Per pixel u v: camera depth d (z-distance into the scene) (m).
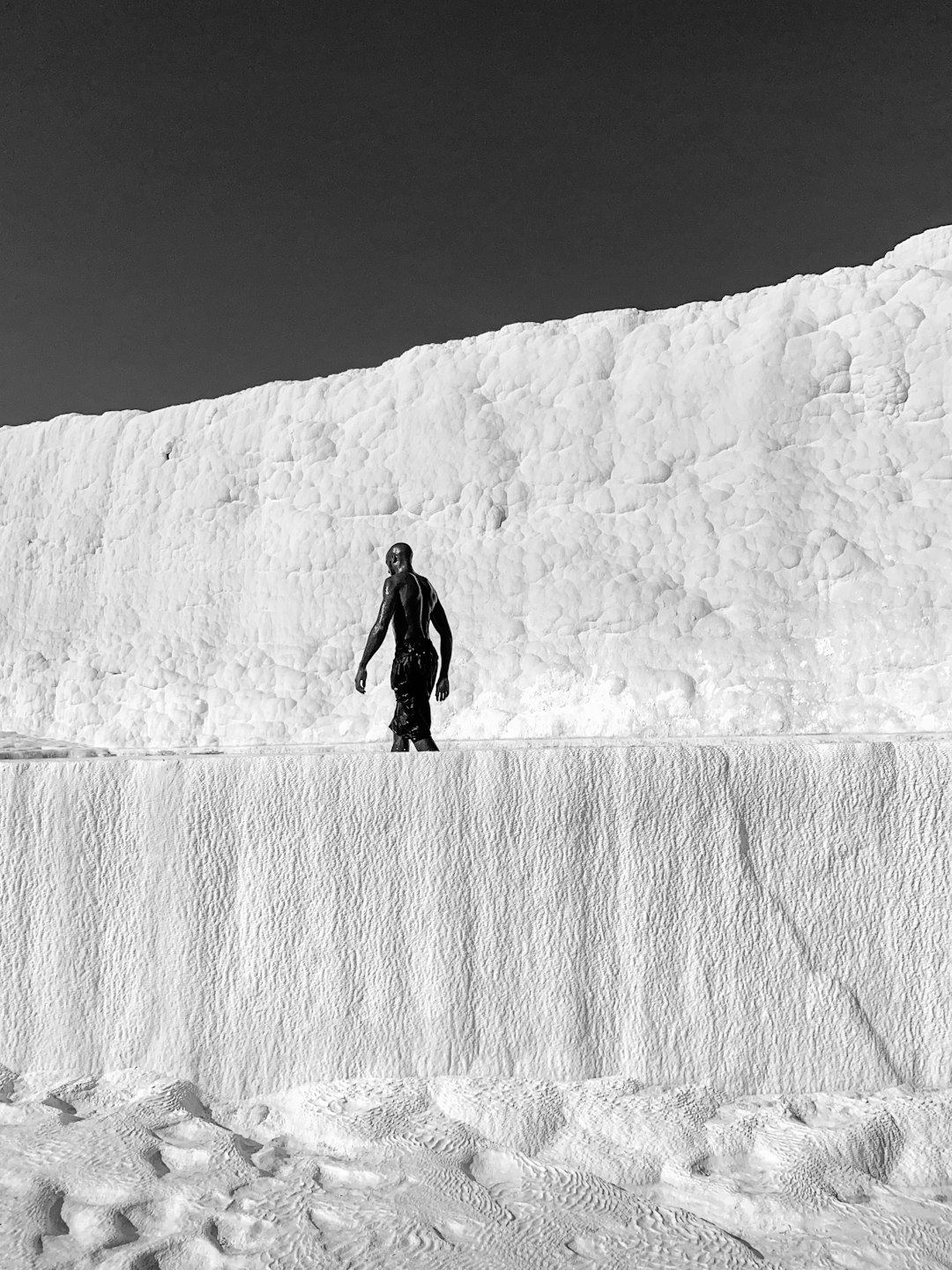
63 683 17.27
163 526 17.36
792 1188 2.61
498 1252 2.34
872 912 3.22
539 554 14.34
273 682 15.55
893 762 3.25
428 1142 2.86
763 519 13.29
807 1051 3.17
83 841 3.50
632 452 14.26
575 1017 3.23
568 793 3.29
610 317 15.25
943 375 12.84
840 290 13.75
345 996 3.31
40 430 18.97
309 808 3.38
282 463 16.56
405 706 5.29
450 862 3.32
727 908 3.24
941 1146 2.79
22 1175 2.68
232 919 3.39
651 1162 2.79
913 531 12.56
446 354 15.91
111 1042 3.42
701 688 12.92
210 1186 2.64
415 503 15.32
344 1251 2.34
